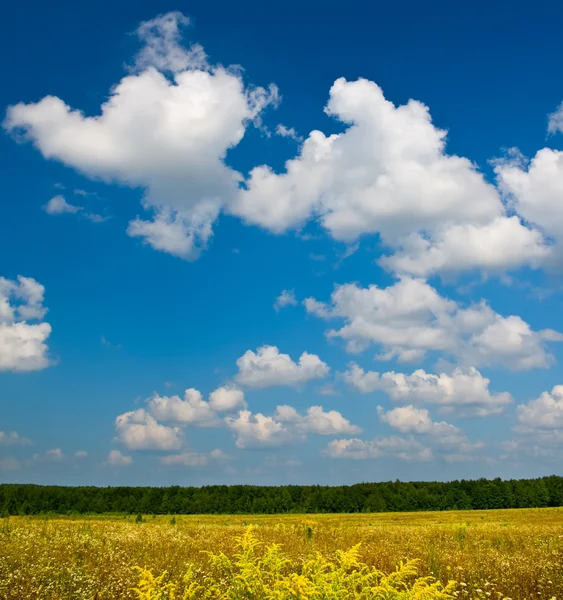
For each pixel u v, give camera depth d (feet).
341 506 399.03
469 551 59.31
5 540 49.67
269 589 21.13
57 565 39.75
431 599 20.61
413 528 107.86
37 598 30.96
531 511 249.96
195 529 82.79
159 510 363.56
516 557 51.96
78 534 60.13
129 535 63.98
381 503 397.39
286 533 77.97
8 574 34.68
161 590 22.53
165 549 52.44
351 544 63.72
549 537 75.61
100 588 34.17
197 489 402.72
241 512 380.58
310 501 401.08
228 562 23.59
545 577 40.14
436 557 50.67
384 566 44.45
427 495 404.98
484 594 35.76
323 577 20.83
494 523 144.36
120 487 383.04
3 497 309.83
